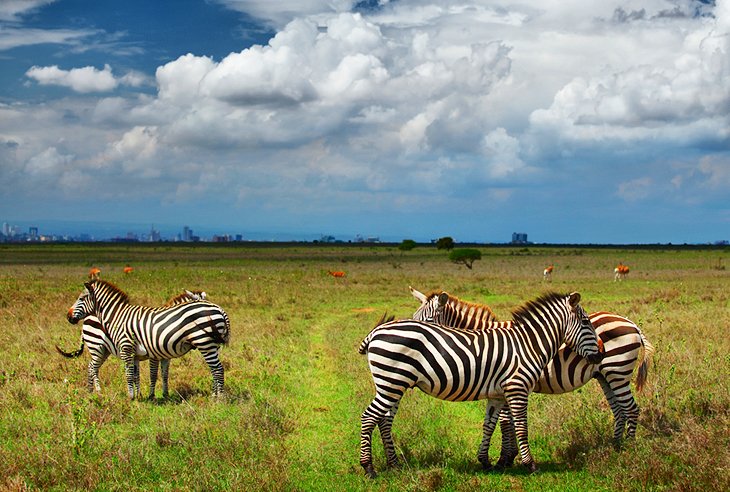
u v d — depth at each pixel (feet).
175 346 32.35
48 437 26.40
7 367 39.09
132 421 29.50
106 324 34.12
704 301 77.92
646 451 22.27
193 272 132.05
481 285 111.65
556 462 24.02
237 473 21.80
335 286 110.11
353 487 21.75
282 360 44.04
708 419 26.23
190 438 26.07
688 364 35.96
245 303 79.92
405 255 298.76
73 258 246.47
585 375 24.53
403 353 22.35
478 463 23.94
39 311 64.13
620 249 442.50
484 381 22.53
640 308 70.03
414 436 26.68
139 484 21.68
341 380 38.34
